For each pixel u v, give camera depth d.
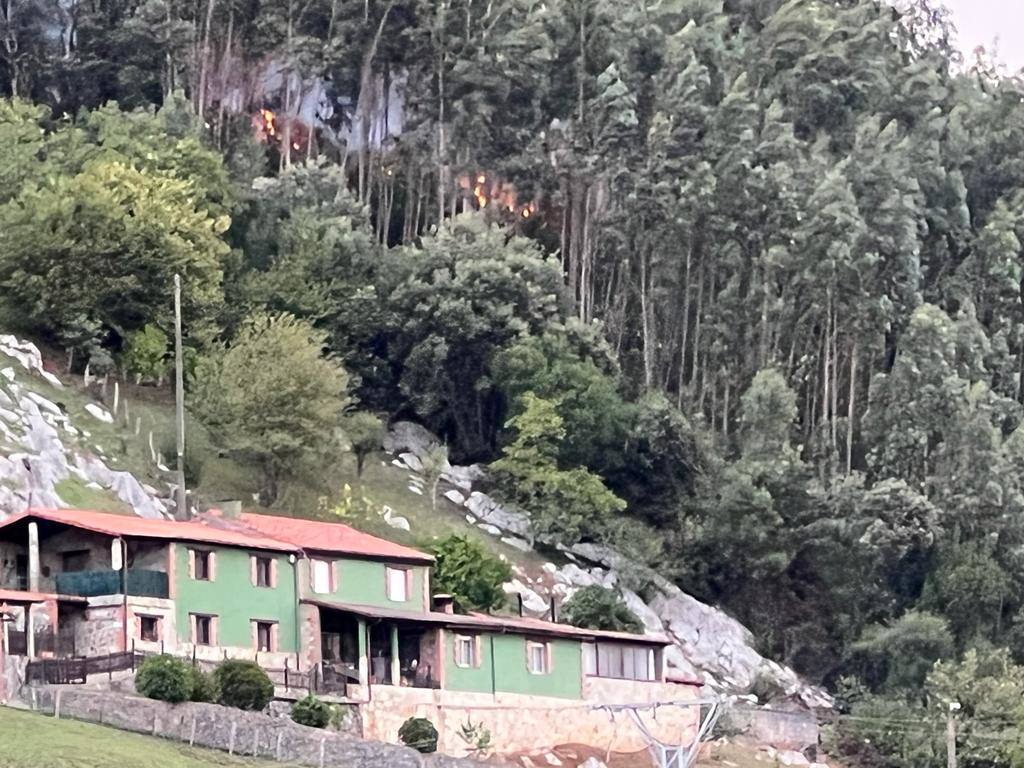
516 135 186.62
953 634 154.62
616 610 129.62
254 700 92.69
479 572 124.81
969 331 178.50
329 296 159.62
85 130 167.25
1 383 127.69
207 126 178.00
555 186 183.25
